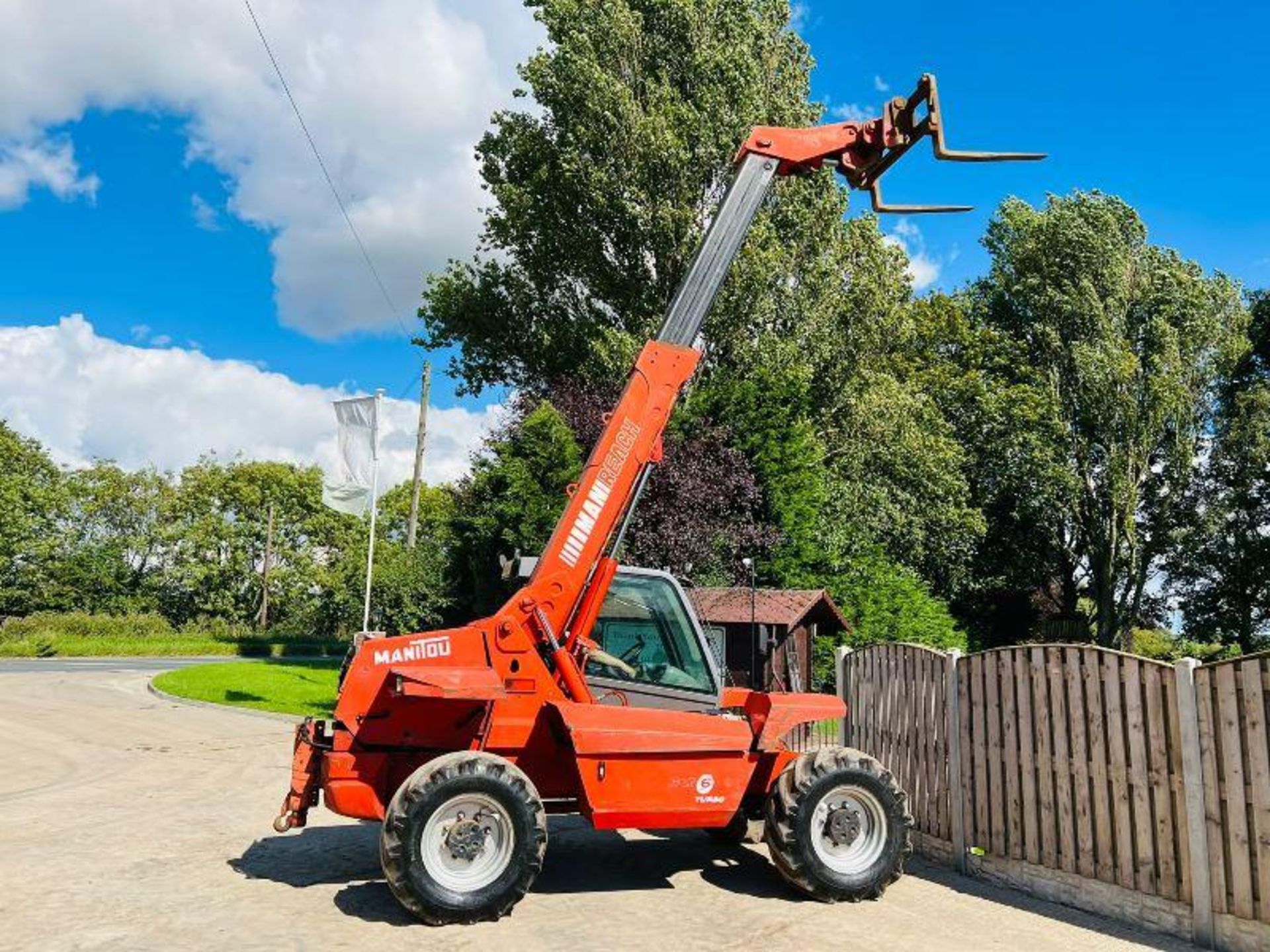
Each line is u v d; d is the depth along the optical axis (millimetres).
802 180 29000
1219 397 44062
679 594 7852
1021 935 6086
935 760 8367
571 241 30312
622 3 28609
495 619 7137
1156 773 6223
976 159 7770
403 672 6641
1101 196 46969
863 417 33781
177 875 7332
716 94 27281
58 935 5781
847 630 23984
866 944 5840
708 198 27891
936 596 41906
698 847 8688
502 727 6957
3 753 14258
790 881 6836
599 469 7391
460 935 5945
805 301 29500
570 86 27906
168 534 67500
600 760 6711
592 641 7691
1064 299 43656
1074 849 6801
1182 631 44375
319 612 66375
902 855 7000
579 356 30875
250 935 5840
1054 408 43000
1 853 7938
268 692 24547
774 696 7262
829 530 30109
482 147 34562
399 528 74500
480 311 34812
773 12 30781
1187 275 43875
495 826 6336
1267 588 41688
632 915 6434
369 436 22688
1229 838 5750
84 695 24219
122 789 11398
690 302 7750
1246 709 5699
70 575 63656
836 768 6945
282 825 7098
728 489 25000
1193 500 43438
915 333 41750
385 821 6160
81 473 67625
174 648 50438
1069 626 45812
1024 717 7289
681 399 27250
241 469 70250
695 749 6883
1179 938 6012
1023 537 46094
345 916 6312
